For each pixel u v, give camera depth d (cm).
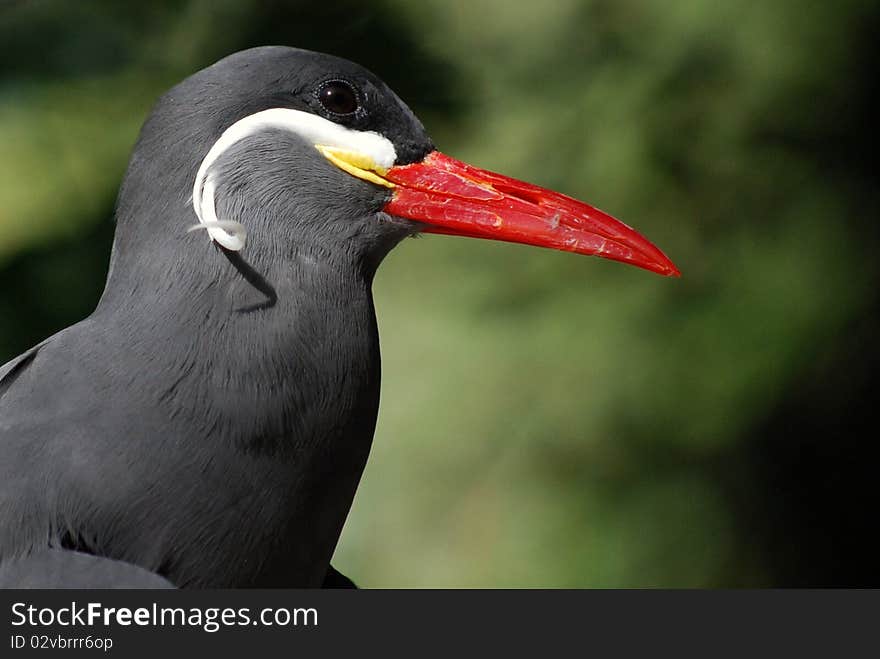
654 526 1241
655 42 1302
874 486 1234
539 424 1266
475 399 1273
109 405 616
